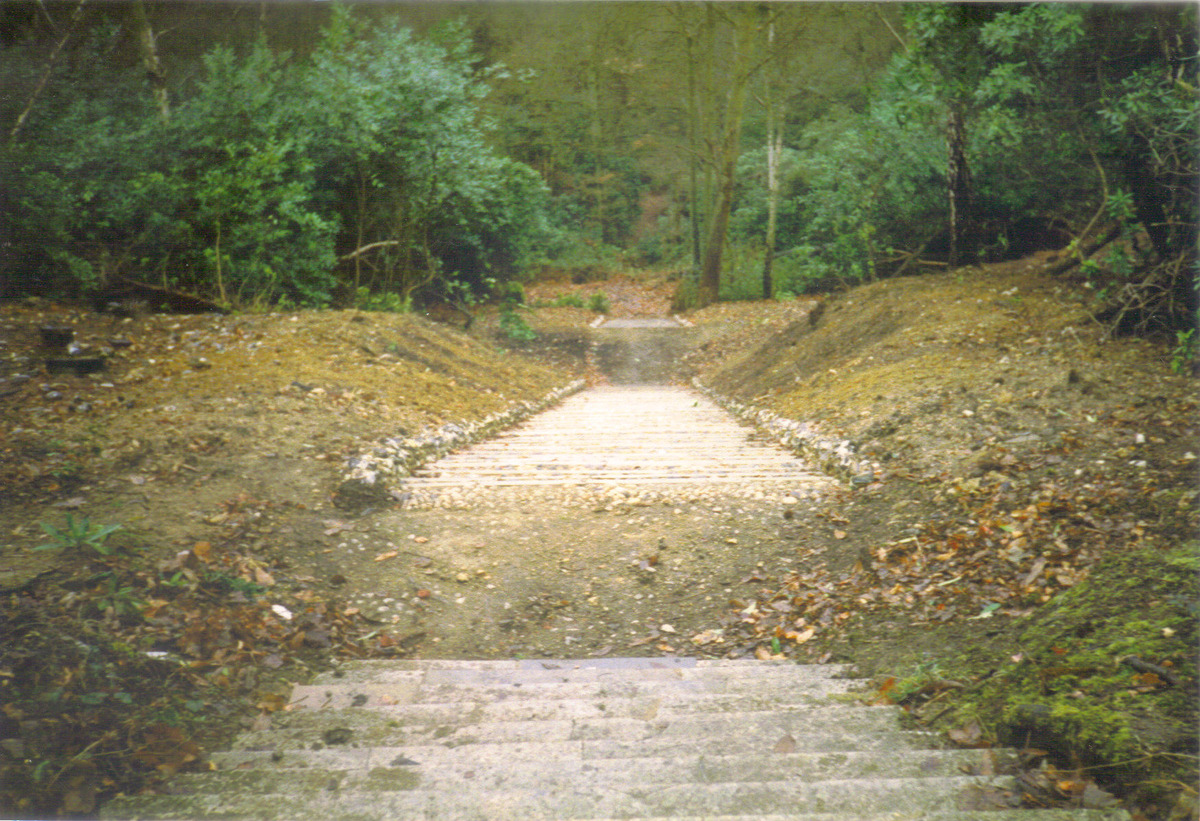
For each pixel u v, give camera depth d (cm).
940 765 282
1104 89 873
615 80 3166
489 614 519
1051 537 494
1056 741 281
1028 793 254
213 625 418
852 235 1909
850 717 339
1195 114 729
